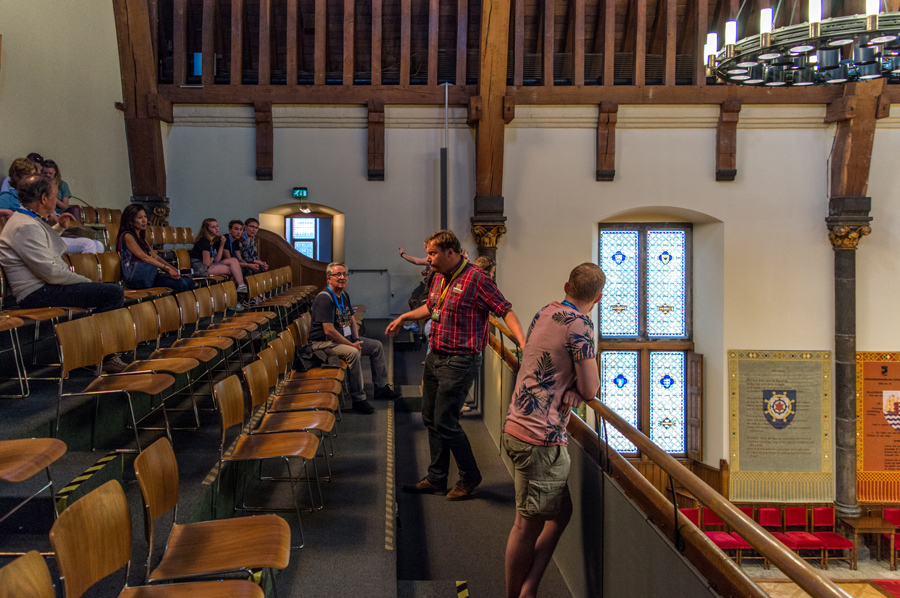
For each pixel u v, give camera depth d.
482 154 9.11
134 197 8.84
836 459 9.38
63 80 7.11
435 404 3.83
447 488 4.05
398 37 10.08
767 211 9.34
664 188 9.38
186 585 1.91
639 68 9.16
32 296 3.84
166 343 5.43
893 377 9.34
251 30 10.04
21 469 1.98
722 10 9.59
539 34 10.01
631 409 10.36
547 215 9.41
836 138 9.06
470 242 9.48
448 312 3.54
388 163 9.45
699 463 9.91
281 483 3.62
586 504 2.81
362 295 9.54
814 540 8.73
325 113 9.27
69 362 3.08
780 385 9.44
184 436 3.68
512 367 4.22
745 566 8.43
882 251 9.29
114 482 1.93
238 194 9.31
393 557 2.78
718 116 9.22
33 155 5.49
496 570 3.12
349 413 5.00
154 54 8.99
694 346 10.21
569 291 2.50
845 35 4.54
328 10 9.78
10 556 2.33
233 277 7.02
